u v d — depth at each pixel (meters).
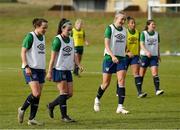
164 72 63.31
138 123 29.30
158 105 36.69
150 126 28.30
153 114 32.56
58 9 154.50
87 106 36.22
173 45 110.94
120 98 32.97
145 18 123.12
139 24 119.19
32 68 28.48
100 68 68.38
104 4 167.38
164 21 121.38
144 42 42.00
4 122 29.62
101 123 29.36
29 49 28.50
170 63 77.25
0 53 93.94
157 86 42.41
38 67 28.56
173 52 99.69
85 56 89.19
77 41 57.44
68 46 29.53
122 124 28.97
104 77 33.28
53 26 121.38
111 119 30.73
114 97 40.97
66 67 29.62
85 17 130.62
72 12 132.75
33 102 28.66
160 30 118.19
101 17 130.50
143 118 31.08
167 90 46.06
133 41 41.34
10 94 42.75
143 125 28.62
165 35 116.31
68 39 29.64
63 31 29.48
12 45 114.00
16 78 55.22
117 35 32.72
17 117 31.41
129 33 41.38
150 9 90.06
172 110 34.31
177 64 75.50
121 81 32.97
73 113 33.06
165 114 32.59
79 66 30.61
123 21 32.88
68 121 29.67
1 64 72.81
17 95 42.16
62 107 29.77
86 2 169.12
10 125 28.67
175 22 120.62
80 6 169.38
